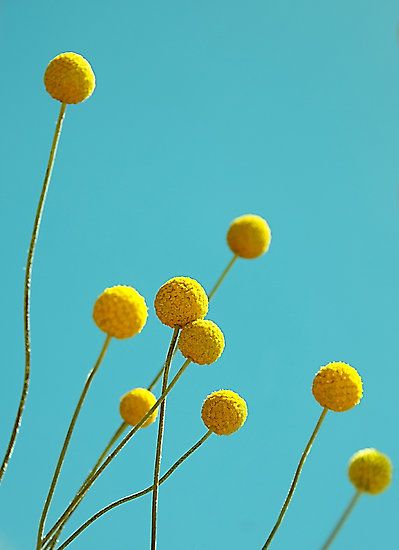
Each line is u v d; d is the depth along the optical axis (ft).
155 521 2.15
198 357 2.19
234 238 2.42
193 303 2.22
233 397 2.25
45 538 2.09
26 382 2.10
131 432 2.12
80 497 2.10
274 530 2.04
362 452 1.92
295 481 2.08
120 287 2.07
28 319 2.09
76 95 2.21
